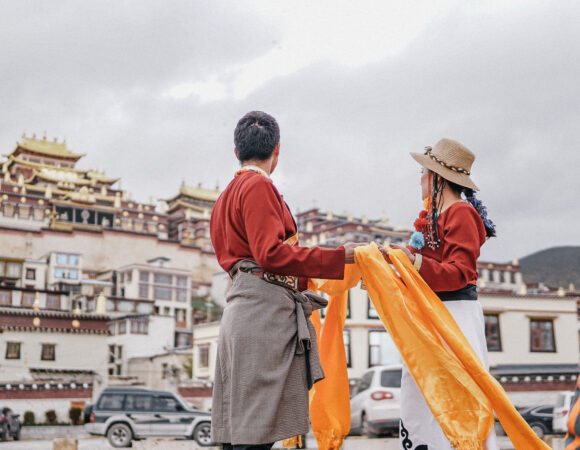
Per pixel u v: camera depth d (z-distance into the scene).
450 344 2.64
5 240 71.38
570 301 39.44
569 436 2.05
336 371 2.94
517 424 2.53
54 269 64.94
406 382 2.99
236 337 2.47
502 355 37.38
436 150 3.15
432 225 3.06
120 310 56.56
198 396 38.84
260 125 2.71
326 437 2.89
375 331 34.28
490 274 81.69
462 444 2.50
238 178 2.66
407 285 2.74
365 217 97.62
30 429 31.47
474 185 3.08
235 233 2.60
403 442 2.97
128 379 46.56
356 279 2.91
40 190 88.81
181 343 63.62
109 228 77.69
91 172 103.56
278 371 2.45
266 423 2.40
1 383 33.78
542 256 136.25
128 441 16.66
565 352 38.56
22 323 38.75
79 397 34.88
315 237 93.50
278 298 2.53
